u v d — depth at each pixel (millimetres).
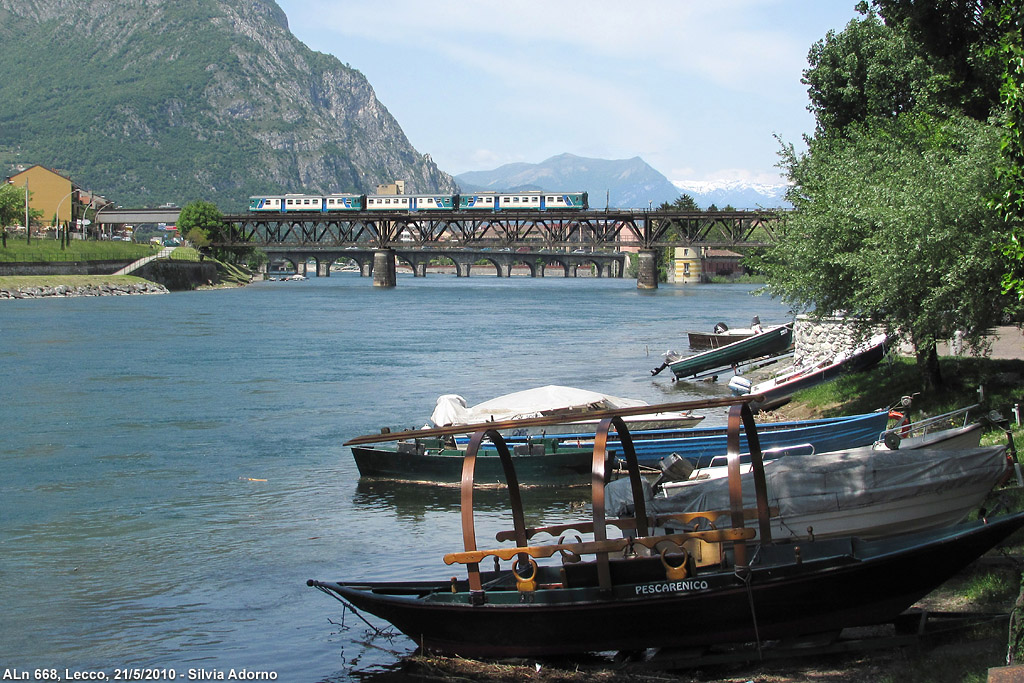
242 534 23172
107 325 87062
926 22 30859
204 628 17000
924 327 25641
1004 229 23328
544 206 166000
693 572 13734
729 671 13766
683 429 29750
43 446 34438
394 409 42906
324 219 182250
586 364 60531
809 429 28844
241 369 57438
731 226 173750
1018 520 13609
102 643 16391
